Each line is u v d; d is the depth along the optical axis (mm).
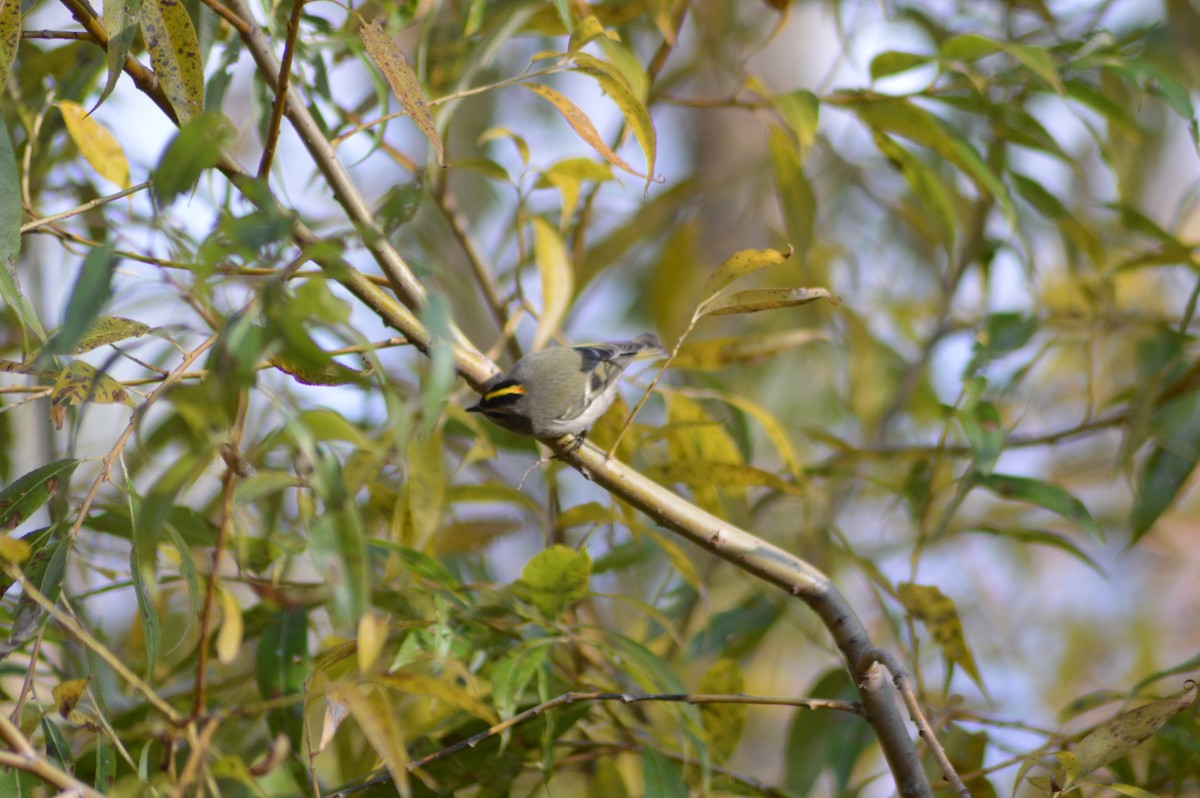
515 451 10539
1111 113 9664
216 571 5098
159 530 4637
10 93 8531
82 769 7496
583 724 8812
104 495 8164
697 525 6816
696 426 8203
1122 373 14211
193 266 6188
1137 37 10695
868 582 9773
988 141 10797
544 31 9289
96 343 6098
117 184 8070
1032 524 14383
